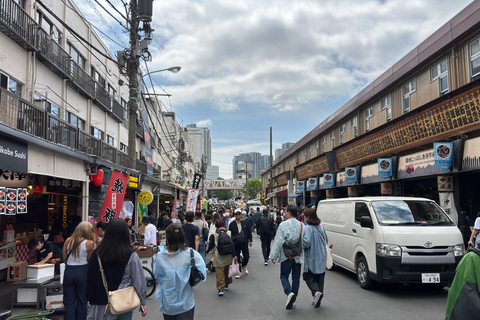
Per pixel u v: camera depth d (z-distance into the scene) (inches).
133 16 448.5
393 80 638.5
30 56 461.1
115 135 840.9
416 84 591.5
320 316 225.6
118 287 135.6
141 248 328.2
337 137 978.1
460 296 109.7
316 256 237.6
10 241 335.0
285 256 235.8
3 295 267.9
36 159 303.1
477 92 388.2
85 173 408.2
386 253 264.4
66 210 550.0
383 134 597.0
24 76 451.5
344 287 303.9
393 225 279.3
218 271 293.6
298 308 245.4
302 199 1227.2
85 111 661.9
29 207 483.5
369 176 670.5
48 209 509.0
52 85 530.3
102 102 729.0
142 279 140.6
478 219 288.2
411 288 296.5
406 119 522.6
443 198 452.8
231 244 294.0
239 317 231.0
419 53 558.3
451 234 269.4
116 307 129.3
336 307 244.4
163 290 146.6
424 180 552.1
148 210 994.1
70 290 197.9
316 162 980.6
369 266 283.1
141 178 577.9
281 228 239.8
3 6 393.7
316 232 242.1
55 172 338.3
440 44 506.6
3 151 252.7
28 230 412.2
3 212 260.1
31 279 253.4
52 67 516.1
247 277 370.3
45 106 487.5
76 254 200.2
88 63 693.9
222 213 485.1
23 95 449.7
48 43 501.7
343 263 341.1
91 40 711.7
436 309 235.0
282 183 1722.4
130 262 138.4
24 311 242.8
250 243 414.3
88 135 503.5
